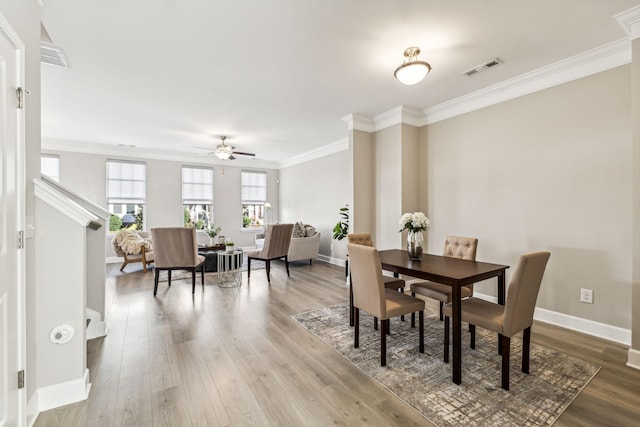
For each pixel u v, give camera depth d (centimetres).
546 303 309
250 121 478
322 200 700
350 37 248
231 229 812
